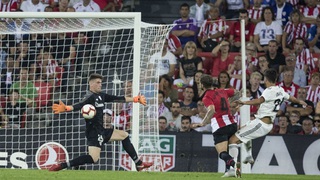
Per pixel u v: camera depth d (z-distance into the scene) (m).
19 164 47.28
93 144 35.84
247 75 57.41
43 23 48.22
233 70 57.56
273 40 58.22
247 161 38.97
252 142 48.88
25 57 54.06
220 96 36.78
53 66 52.09
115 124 47.91
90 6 61.69
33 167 47.31
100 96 35.84
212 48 59.75
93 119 35.72
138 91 44.72
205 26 60.44
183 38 60.22
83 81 52.38
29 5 61.69
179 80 56.94
